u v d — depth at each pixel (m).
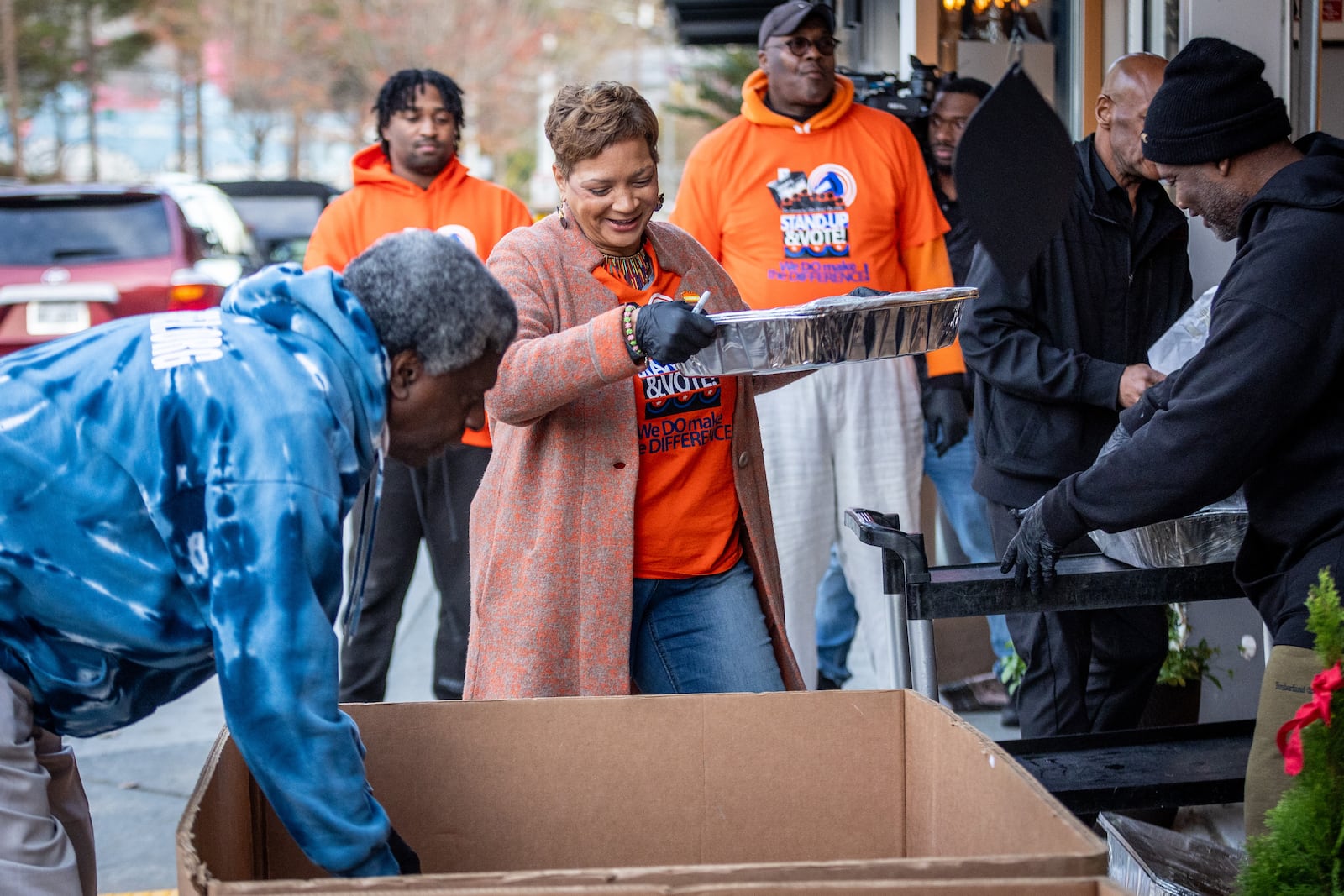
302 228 12.73
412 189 4.36
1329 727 1.53
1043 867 1.33
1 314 8.27
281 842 1.84
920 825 1.85
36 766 1.69
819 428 3.96
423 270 1.68
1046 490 3.40
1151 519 2.33
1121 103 3.24
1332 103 4.09
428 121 4.32
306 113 33.94
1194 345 3.10
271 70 31.22
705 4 9.38
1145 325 3.44
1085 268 3.36
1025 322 3.35
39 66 28.44
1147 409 2.61
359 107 32.59
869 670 5.14
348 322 1.66
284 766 1.52
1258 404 2.17
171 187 9.15
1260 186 2.36
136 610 1.62
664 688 2.66
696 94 13.13
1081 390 3.23
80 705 1.72
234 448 1.55
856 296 2.30
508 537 2.54
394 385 1.72
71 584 1.61
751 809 1.89
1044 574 2.50
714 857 1.89
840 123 4.05
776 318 2.21
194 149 36.16
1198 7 3.66
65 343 1.68
